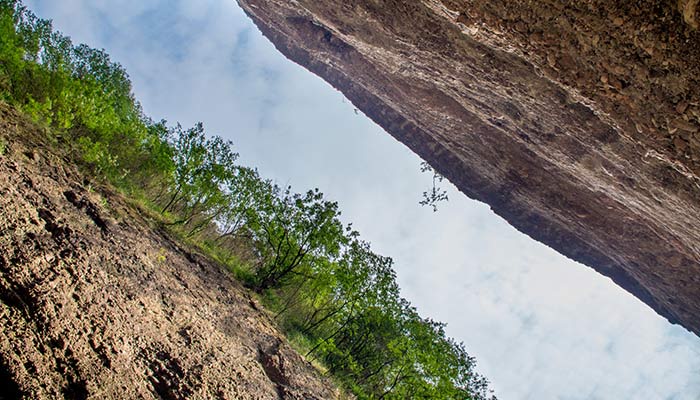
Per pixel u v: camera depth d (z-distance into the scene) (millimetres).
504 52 6191
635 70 4371
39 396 2742
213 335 5379
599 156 7176
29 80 7734
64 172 5969
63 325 3359
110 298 4160
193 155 8578
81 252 4426
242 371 5191
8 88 7246
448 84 8711
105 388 3205
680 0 3506
